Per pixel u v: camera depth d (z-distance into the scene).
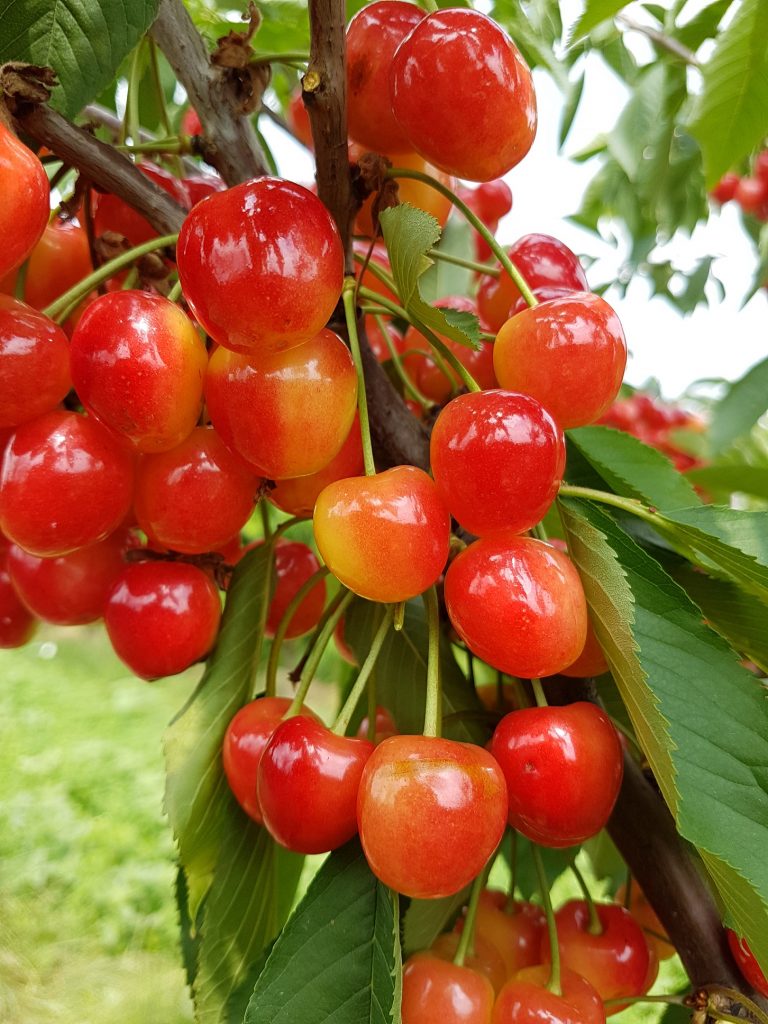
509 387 0.14
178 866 0.18
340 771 0.14
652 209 0.35
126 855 1.05
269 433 0.13
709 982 0.16
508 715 0.15
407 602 0.20
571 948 0.17
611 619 0.14
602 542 0.14
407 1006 0.15
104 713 1.58
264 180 0.13
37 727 1.49
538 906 0.19
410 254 0.13
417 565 0.13
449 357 0.15
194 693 0.17
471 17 0.14
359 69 0.16
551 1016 0.15
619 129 0.31
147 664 0.17
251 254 0.12
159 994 0.78
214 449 0.15
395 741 0.13
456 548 0.16
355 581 0.13
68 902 0.93
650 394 0.59
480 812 0.12
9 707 1.57
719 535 0.16
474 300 0.24
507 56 0.14
